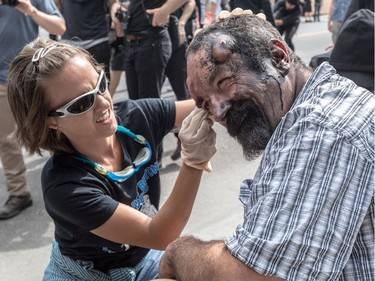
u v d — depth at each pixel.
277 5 6.99
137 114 1.54
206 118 1.29
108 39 4.20
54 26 3.13
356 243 0.98
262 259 0.94
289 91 1.08
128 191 1.44
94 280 1.48
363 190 0.94
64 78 1.28
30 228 3.18
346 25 1.88
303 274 0.93
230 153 4.06
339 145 0.95
